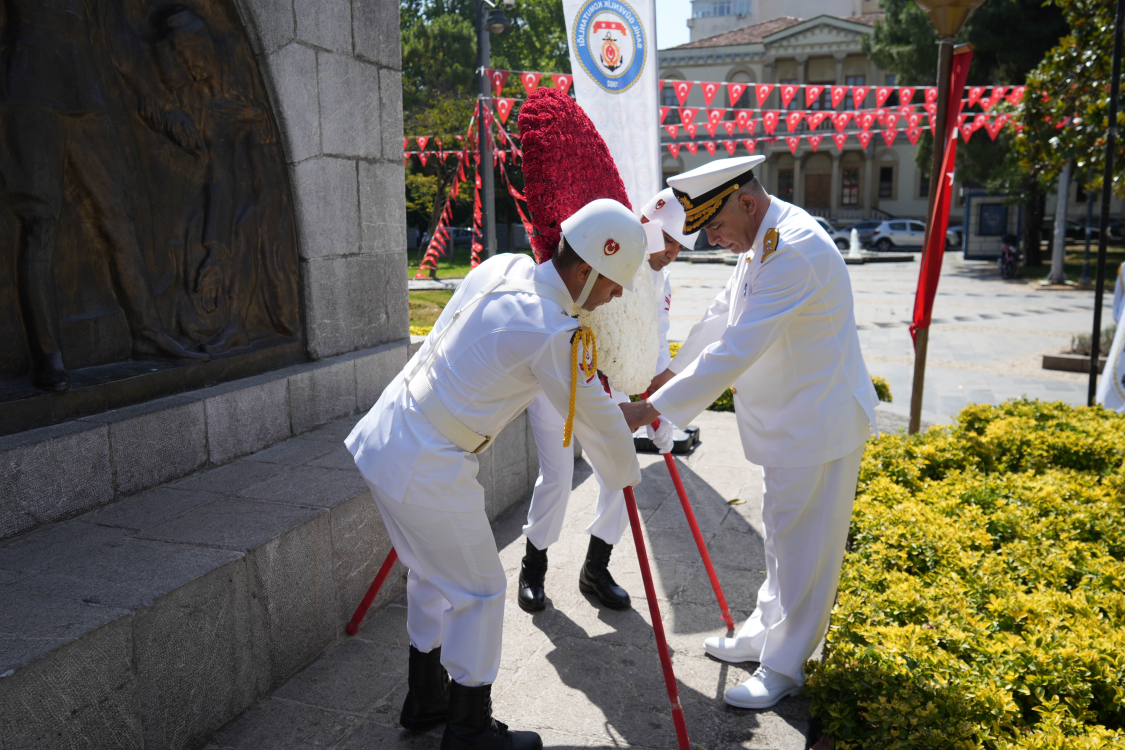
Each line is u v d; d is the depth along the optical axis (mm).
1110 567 3102
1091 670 2387
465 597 2270
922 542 3240
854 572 3049
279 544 2654
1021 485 3992
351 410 4238
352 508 3035
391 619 3182
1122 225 31156
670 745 2449
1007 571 3109
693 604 3348
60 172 2734
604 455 2311
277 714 2551
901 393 8344
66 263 2867
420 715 2451
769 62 37312
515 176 25672
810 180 38750
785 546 2615
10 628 2008
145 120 3121
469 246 30234
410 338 4945
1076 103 6426
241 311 3672
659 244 2865
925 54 22016
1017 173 19078
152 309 3193
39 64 2650
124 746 2105
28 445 2609
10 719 1818
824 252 2455
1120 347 5934
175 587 2252
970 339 11875
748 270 2611
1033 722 2338
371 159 4453
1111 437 4660
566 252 2162
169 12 3172
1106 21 5914
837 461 2533
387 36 4508
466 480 2244
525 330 2098
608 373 2604
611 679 2799
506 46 36062
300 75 3883
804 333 2502
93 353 2986
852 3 46875
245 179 3643
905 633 2545
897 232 31203
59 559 2430
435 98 28562
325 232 4133
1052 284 18922
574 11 4852
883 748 2158
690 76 38094
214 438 3361
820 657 2914
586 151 2611
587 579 3393
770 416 2596
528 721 2568
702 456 5367
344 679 2756
